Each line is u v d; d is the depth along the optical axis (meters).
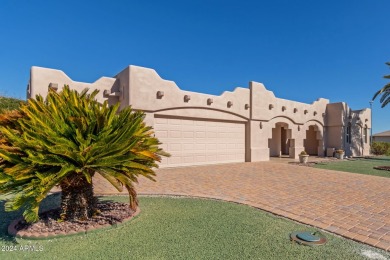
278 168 15.63
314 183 10.59
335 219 5.87
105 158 4.83
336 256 4.00
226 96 17.80
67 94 5.71
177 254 3.97
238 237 4.70
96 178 11.20
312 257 3.95
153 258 3.84
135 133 5.33
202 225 5.32
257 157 19.67
